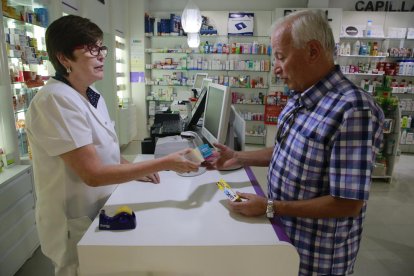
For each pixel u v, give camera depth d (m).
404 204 3.36
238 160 1.51
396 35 5.34
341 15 5.27
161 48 5.82
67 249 1.24
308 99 1.02
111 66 4.73
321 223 1.05
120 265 0.96
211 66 5.75
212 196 1.31
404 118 5.48
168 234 1.01
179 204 1.23
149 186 1.40
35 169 1.21
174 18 5.63
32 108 1.10
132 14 5.49
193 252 0.95
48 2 2.83
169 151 1.85
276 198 1.15
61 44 1.12
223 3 5.77
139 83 5.75
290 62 1.01
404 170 4.55
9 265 2.01
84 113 1.17
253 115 5.91
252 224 1.08
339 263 1.07
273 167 1.18
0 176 2.05
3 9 2.27
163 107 5.61
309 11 0.99
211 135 1.85
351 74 5.53
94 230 1.03
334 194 0.92
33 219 2.31
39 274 2.13
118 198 1.27
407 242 2.62
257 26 5.64
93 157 1.10
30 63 2.56
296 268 0.98
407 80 5.56
